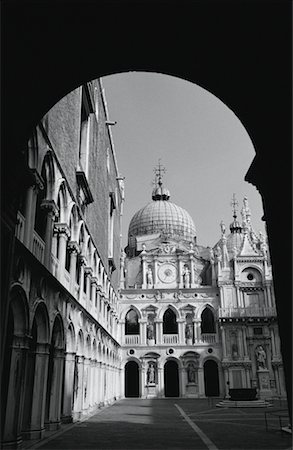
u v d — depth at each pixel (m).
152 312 64.19
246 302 63.44
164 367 64.19
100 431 23.58
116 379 57.72
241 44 11.22
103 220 46.44
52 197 23.14
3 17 9.87
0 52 9.91
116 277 60.28
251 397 43.59
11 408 16.22
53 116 23.08
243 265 64.75
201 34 11.50
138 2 10.66
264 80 11.03
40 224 22.61
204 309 64.38
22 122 11.08
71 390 27.42
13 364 16.75
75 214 29.73
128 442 19.70
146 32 11.59
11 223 10.94
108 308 50.03
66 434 21.94
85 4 10.52
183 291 64.62
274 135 10.80
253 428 25.42
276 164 10.74
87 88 34.12
